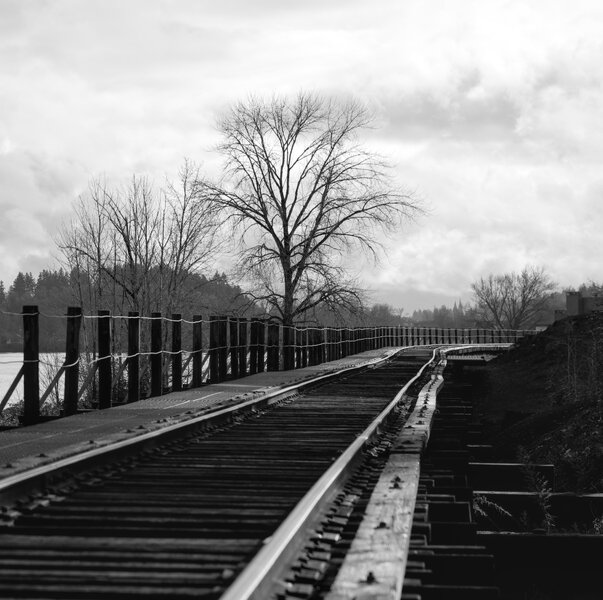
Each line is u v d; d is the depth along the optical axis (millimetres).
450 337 86062
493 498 14320
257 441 11734
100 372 14555
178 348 18922
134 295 27969
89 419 13023
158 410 14578
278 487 8102
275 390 19859
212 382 21734
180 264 29734
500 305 151500
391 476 8203
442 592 6023
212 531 6191
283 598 4520
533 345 45688
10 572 5105
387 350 58156
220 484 8211
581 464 17578
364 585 4375
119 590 4703
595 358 29266
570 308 70062
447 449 15305
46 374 26312
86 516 6758
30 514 6781
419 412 15320
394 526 5836
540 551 10453
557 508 14180
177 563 5387
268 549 4910
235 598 4051
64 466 7977
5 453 9500
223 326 22906
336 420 14641
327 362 40688
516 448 22109
